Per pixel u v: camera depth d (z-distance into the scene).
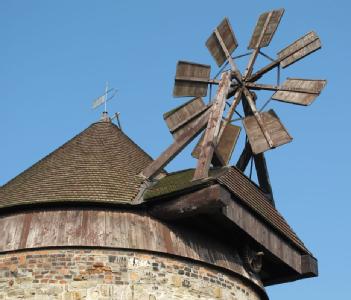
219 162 19.98
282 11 21.83
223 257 18.98
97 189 18.44
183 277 17.97
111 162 19.75
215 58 21.83
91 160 19.70
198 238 18.80
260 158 20.89
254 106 20.77
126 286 17.33
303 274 20.80
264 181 20.97
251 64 21.30
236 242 19.48
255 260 19.53
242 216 18.66
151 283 17.52
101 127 21.34
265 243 19.36
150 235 18.03
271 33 21.64
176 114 21.20
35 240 17.72
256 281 19.55
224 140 20.44
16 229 18.05
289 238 20.28
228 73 20.39
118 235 17.80
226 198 17.58
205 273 18.39
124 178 19.16
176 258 18.08
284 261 20.02
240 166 21.20
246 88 21.00
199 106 21.11
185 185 17.97
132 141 21.73
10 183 20.06
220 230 18.89
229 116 20.55
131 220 18.14
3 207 18.28
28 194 18.53
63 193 18.27
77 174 19.05
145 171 19.52
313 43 20.91
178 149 19.64
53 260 17.47
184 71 21.47
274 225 19.75
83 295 17.11
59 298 17.09
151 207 18.42
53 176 19.11
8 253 17.75
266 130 20.31
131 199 18.36
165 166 19.66
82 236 17.66
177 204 17.97
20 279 17.39
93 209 18.11
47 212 18.12
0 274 17.56
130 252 17.69
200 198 17.61
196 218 18.38
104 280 17.30
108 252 17.58
